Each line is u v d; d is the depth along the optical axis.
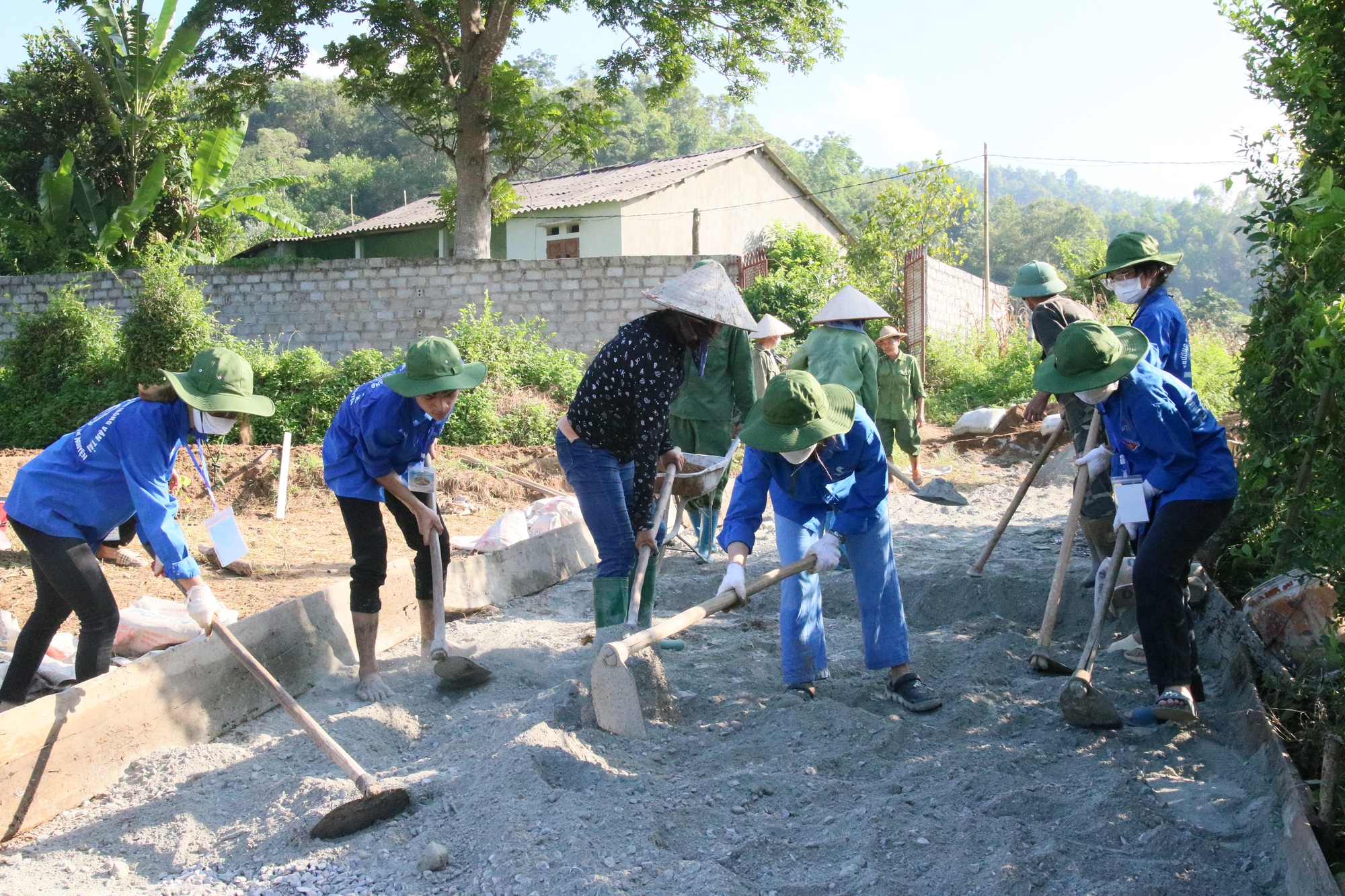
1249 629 4.91
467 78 21.03
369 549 5.02
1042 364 4.60
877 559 4.76
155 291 17.73
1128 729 4.44
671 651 5.52
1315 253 4.27
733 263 19.55
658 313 4.71
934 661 5.27
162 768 4.20
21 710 3.88
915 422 11.20
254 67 21.27
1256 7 5.73
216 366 4.29
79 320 18.77
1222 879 3.26
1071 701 4.39
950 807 3.67
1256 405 5.59
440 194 23.31
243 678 4.83
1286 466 5.38
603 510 4.84
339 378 16.48
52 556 4.26
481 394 14.81
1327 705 4.18
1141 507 4.41
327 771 4.16
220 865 3.54
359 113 76.38
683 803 3.74
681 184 27.38
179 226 26.36
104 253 24.11
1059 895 3.13
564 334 19.41
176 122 26.59
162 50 25.42
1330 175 3.77
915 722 4.58
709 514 7.44
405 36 21.36
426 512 5.11
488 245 21.67
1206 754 4.20
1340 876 3.14
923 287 19.75
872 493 4.62
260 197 26.70
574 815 3.51
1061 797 3.74
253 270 20.30
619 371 4.61
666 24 20.17
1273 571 5.31
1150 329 5.41
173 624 5.56
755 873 3.32
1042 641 5.14
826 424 4.30
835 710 4.50
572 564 7.53
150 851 3.63
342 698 5.05
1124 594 5.77
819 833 3.54
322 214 58.38
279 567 8.05
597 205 25.88
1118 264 5.57
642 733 4.29
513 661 5.44
